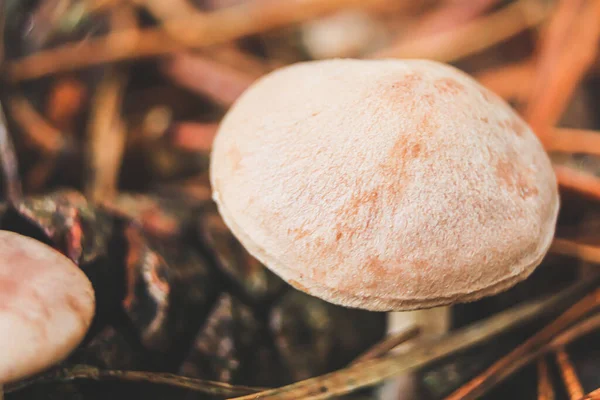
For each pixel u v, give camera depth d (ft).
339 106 0.23
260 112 0.24
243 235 0.23
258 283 0.27
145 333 0.25
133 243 0.26
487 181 0.22
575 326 0.26
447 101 0.23
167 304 0.25
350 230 0.22
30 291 0.21
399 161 0.22
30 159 0.30
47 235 0.24
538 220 0.23
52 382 0.22
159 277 0.26
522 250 0.23
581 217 0.29
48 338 0.21
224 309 0.26
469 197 0.22
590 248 0.28
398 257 0.22
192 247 0.28
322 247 0.22
